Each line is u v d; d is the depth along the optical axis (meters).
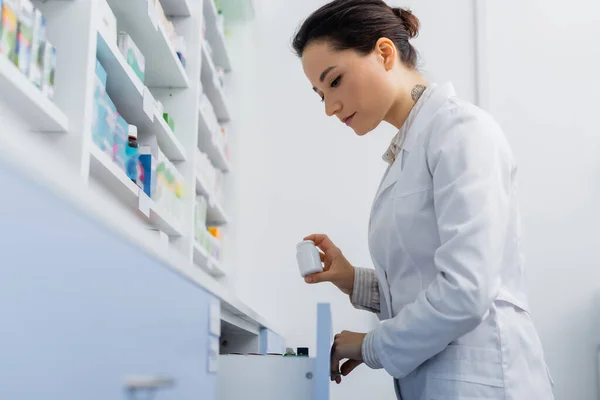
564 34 3.74
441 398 1.35
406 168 1.49
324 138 3.75
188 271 1.01
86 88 1.51
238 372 1.36
